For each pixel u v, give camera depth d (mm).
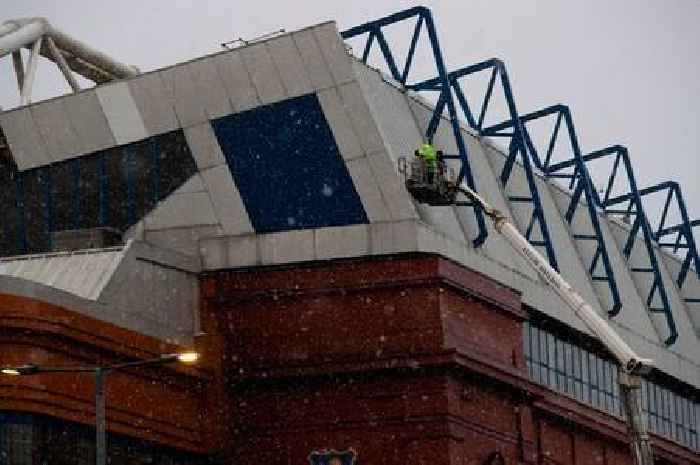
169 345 142250
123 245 149500
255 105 151625
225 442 146250
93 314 133750
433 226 152500
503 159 189625
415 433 141875
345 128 148625
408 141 161250
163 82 154625
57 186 158375
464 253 155000
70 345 131375
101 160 157125
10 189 159875
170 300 145500
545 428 167625
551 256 173375
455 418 142875
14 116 159000
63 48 178875
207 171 152750
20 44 169250
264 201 150750
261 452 145875
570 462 172750
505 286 157625
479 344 150750
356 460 143000
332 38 148750
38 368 104250
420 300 145000
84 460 132500
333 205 148875
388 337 144750
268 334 147625
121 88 156125
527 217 185875
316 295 147250
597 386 188000
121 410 135625
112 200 156125
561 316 175875
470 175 159125
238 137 152250
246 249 150125
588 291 192500
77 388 131250
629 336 195625
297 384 146125
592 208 191125
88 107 157000
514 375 153250
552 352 176750
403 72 168625
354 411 144125
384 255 146375
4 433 126375
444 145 172000
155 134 155000
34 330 127812
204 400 146000
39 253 157500
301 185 149750
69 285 140875
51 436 129375
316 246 148375
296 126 150125
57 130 157875
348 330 145875
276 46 150625
